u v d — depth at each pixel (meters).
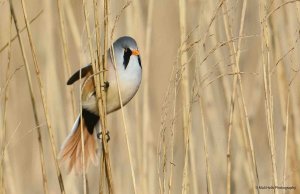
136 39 9.62
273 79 9.70
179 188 10.12
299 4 8.49
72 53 10.52
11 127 11.78
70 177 9.77
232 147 9.88
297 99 9.08
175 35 12.18
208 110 9.90
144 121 9.27
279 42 9.09
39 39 11.60
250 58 10.58
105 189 7.68
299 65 9.00
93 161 7.63
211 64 9.46
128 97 7.70
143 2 11.13
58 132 9.91
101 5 8.93
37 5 11.95
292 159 8.99
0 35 10.77
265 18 7.85
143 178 9.01
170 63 12.01
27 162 12.09
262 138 10.62
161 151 7.99
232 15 8.24
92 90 7.52
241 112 8.45
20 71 12.39
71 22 9.29
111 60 7.61
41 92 7.36
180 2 8.48
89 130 7.69
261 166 10.46
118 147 10.12
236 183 9.77
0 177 7.39
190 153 8.56
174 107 7.51
